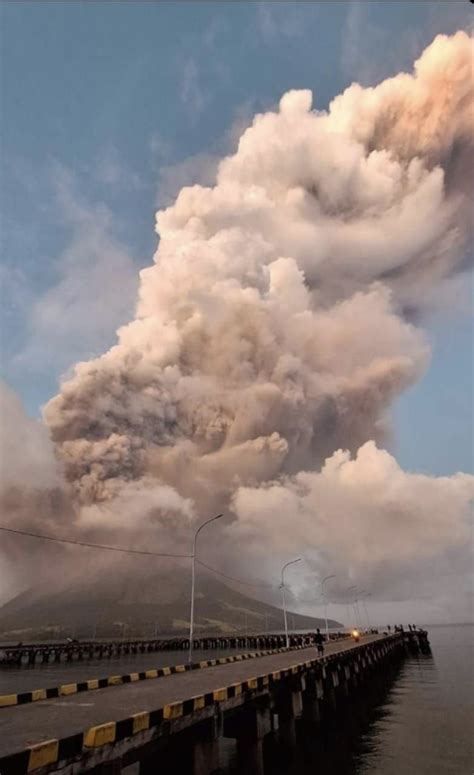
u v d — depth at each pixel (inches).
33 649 3198.8
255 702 556.4
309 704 829.2
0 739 305.1
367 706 1176.2
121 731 316.2
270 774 631.2
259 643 4308.6
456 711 1061.1
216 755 439.2
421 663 2401.6
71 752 277.0
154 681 673.0
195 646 4554.6
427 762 676.7
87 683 584.7
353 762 684.7
